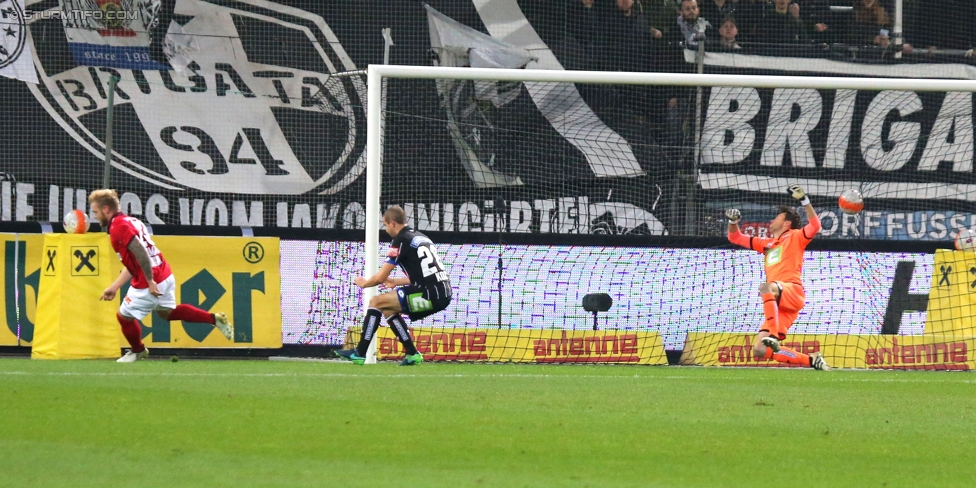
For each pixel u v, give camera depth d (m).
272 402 23.70
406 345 36.00
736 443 19.64
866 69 56.59
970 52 57.53
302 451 17.89
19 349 40.62
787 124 54.78
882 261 47.28
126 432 19.36
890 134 55.03
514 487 15.30
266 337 41.91
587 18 55.31
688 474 16.67
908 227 54.62
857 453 18.89
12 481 14.98
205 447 18.05
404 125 52.34
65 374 29.69
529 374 33.62
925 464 17.97
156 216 51.28
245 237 42.09
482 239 45.72
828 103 54.84
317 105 52.47
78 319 38.28
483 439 19.45
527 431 20.45
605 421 21.97
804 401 26.39
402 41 53.53
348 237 44.84
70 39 50.78
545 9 54.69
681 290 46.56
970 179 55.34
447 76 40.34
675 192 53.72
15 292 40.72
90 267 38.50
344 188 52.28
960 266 44.38
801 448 19.28
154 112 51.28
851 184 54.56
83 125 50.94
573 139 53.59
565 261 46.06
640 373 35.25
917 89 40.91
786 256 37.34
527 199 53.06
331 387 27.11
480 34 54.31
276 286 42.31
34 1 50.47
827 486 15.97
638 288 46.38
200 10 51.97
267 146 51.94
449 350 42.00
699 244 47.12
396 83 52.81
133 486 14.77
